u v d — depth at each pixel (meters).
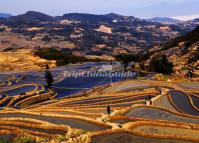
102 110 111.62
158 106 114.88
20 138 65.62
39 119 94.31
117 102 130.62
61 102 141.38
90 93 178.38
